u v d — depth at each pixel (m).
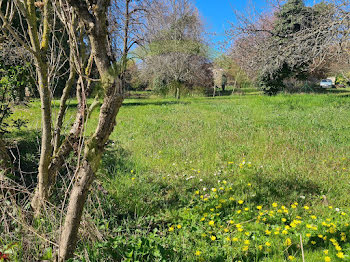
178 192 4.30
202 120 10.63
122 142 7.11
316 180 4.59
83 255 2.43
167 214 3.63
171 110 14.55
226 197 4.00
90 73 2.64
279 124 9.34
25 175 3.99
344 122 9.55
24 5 2.29
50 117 2.53
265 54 9.74
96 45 1.68
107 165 5.18
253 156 5.93
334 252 2.66
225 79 37.66
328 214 3.52
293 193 4.11
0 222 2.58
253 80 24.58
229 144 6.91
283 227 3.18
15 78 4.15
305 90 27.94
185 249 2.78
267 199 3.94
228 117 11.33
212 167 5.28
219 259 2.64
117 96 1.76
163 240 2.92
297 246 2.80
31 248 2.36
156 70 27.23
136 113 13.35
